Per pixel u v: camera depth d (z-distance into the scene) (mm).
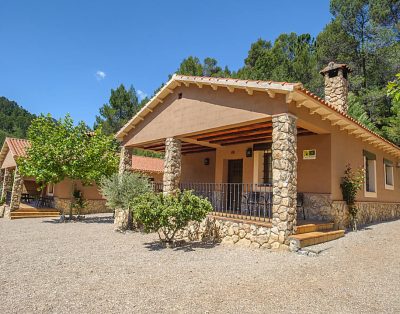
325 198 7844
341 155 8406
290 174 6062
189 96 8719
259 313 3146
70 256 6059
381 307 3291
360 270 4582
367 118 18859
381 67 21391
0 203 17562
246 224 6660
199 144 10703
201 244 7121
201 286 4000
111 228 10602
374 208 10609
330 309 3240
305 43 27203
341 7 23641
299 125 7047
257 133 8562
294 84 5746
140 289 3916
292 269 4684
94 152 12625
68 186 16156
